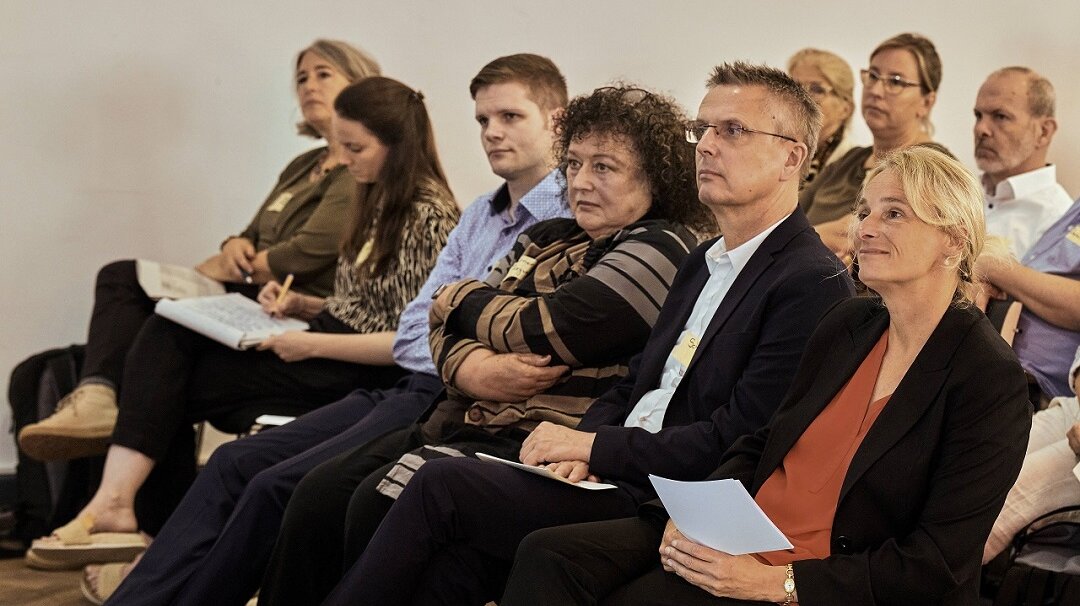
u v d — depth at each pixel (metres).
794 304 2.59
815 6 5.01
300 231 4.58
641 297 2.98
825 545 2.28
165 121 5.33
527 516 2.63
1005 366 2.21
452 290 3.29
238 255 4.76
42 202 5.25
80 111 5.26
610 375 3.06
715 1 5.10
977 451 2.18
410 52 5.32
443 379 3.18
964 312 2.28
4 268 5.23
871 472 2.25
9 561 4.59
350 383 4.12
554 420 3.03
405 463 2.95
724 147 2.74
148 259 5.34
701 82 5.14
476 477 2.64
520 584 2.39
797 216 2.76
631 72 5.18
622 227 3.15
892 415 2.26
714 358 2.67
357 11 5.33
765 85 2.76
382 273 4.00
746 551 2.22
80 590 4.23
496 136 3.67
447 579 2.71
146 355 4.09
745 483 2.46
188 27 5.31
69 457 4.34
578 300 2.99
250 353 4.10
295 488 3.24
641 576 2.40
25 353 5.25
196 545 3.44
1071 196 4.66
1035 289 3.31
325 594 3.18
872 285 2.30
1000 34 4.79
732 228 2.79
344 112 4.01
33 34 5.20
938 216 2.24
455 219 3.99
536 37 5.26
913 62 4.23
